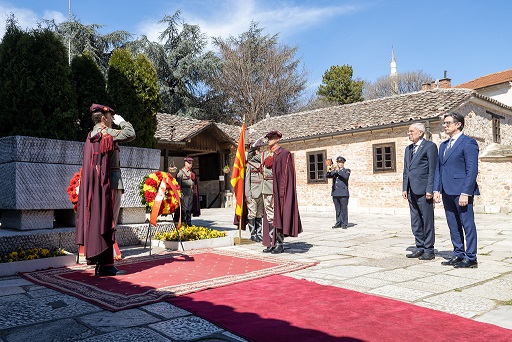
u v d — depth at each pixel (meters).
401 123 15.79
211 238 7.29
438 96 17.78
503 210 16.30
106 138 4.78
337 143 18.44
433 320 2.95
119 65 8.06
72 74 7.07
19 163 5.96
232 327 2.81
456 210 5.24
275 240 6.43
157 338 2.67
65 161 6.49
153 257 5.93
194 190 11.32
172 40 36.56
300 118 24.00
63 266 5.37
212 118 37.59
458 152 5.20
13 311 3.29
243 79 38.19
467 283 4.20
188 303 3.45
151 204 6.34
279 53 40.00
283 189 6.31
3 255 5.39
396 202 16.38
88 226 4.61
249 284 4.14
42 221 6.27
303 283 4.15
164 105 33.78
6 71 6.31
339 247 7.05
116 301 3.49
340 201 10.73
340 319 2.98
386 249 6.76
